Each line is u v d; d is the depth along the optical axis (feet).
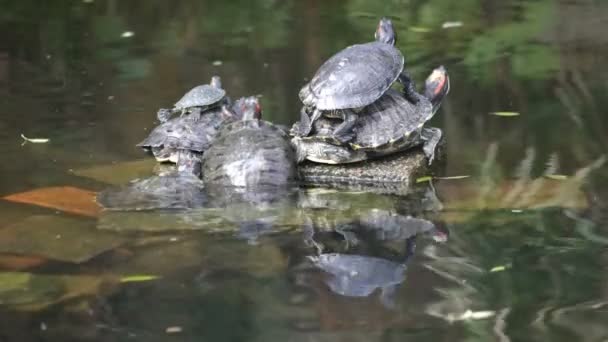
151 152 69.51
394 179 62.54
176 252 49.29
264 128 64.59
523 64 95.04
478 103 81.97
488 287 44.42
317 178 63.52
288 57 100.17
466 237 51.75
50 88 88.22
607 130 72.54
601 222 53.26
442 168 65.05
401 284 45.01
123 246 50.24
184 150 65.46
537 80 88.79
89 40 108.88
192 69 95.30
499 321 40.55
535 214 55.21
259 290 43.98
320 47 104.53
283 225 54.13
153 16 122.72
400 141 62.54
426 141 65.51
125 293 43.83
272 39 109.40
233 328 39.73
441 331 39.45
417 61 97.60
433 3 125.29
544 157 66.39
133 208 56.95
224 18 121.49
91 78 91.91
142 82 90.33
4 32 111.55
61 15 122.11
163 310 41.78
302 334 39.32
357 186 62.49
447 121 77.00
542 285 44.39
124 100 83.97
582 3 121.08
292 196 60.13
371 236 52.13
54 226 53.42
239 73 93.30
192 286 44.68
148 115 79.25
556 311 41.39
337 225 54.08
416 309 41.98
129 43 107.55
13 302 42.83
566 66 93.40
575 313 41.14
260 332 39.27
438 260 48.16
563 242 50.29
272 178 61.52
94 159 67.56
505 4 123.03
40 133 73.92
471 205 57.41
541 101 81.82
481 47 102.99
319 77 62.85
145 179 62.34
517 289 44.09
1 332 39.63
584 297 42.91
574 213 55.06
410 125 62.49
